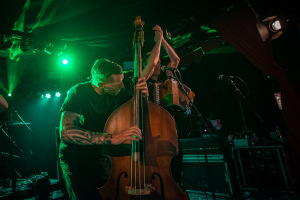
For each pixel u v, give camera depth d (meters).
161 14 5.41
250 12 5.25
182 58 5.11
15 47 6.43
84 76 7.65
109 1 5.08
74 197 1.74
